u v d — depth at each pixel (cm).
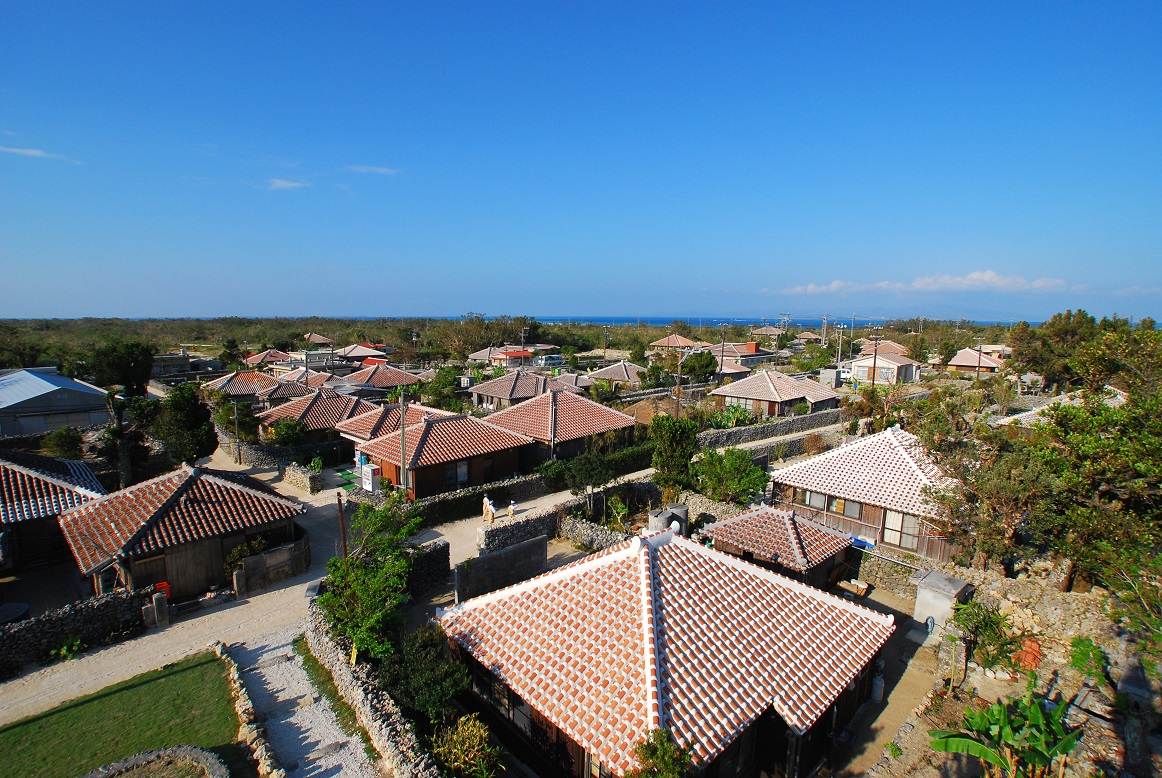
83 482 2625
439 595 2222
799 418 5178
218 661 1753
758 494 3038
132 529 2044
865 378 7506
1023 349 5991
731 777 1273
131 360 6031
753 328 19750
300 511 2347
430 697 1404
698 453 3953
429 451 3284
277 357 8125
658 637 1296
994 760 1216
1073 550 1783
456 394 6388
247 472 3741
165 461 3753
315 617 1831
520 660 1373
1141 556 1545
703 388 6756
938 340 12531
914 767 1403
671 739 1096
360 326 17762
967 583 2020
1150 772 1333
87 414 4853
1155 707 1535
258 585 2211
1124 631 1748
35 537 2377
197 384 6494
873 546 2420
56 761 1345
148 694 1591
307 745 1400
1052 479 1870
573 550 2681
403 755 1291
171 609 2000
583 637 1363
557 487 3497
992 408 5047
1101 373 2061
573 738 1175
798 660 1395
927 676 1800
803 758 1350
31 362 7738
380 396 5853
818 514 2731
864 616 1591
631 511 3198
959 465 2144
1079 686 1645
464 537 2780
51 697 1584
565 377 6431
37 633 1741
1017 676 1703
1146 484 1692
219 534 2133
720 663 1303
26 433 4547
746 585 1555
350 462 4019
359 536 2581
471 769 1283
